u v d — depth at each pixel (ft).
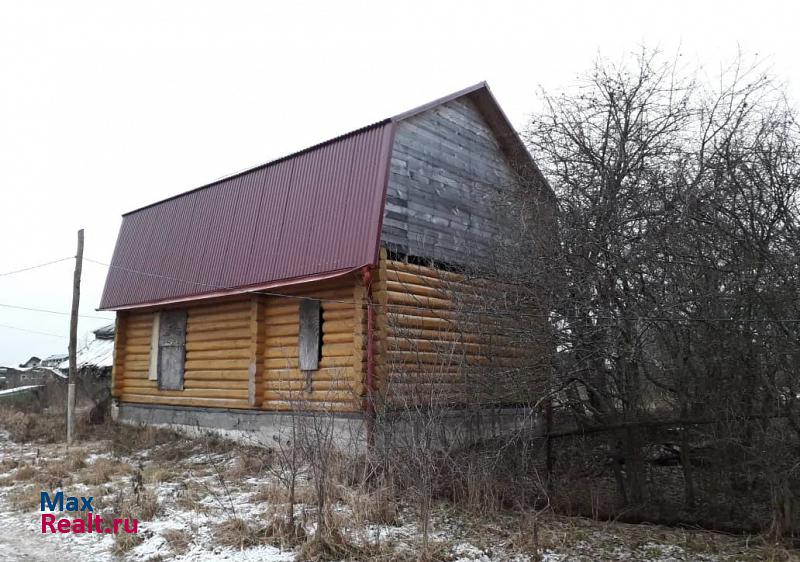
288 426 42.45
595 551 23.47
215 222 52.65
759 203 22.97
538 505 28.48
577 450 29.81
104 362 82.79
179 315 54.90
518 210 34.09
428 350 41.01
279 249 44.78
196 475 38.50
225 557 22.95
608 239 27.27
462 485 28.86
